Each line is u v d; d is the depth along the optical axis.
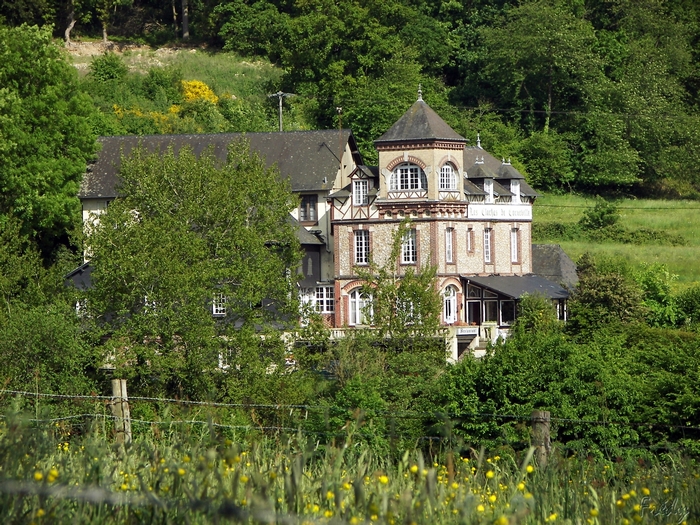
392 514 15.80
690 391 62.44
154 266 85.12
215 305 89.94
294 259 96.81
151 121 175.75
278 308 91.19
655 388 64.69
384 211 128.75
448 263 129.12
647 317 124.25
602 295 115.06
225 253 90.44
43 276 104.00
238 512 14.74
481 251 133.50
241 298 87.25
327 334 89.69
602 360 74.56
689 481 23.42
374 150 183.88
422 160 127.88
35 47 134.62
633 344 98.06
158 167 98.38
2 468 17.80
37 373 73.69
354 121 188.50
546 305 120.19
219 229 92.56
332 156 139.62
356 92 191.00
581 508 19.64
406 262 128.25
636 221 175.12
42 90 133.88
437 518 16.61
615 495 20.45
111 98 186.12
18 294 101.25
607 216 170.62
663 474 26.91
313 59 198.38
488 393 66.88
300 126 187.38
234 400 77.56
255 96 199.25
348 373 83.06
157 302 84.38
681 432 61.66
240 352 82.38
